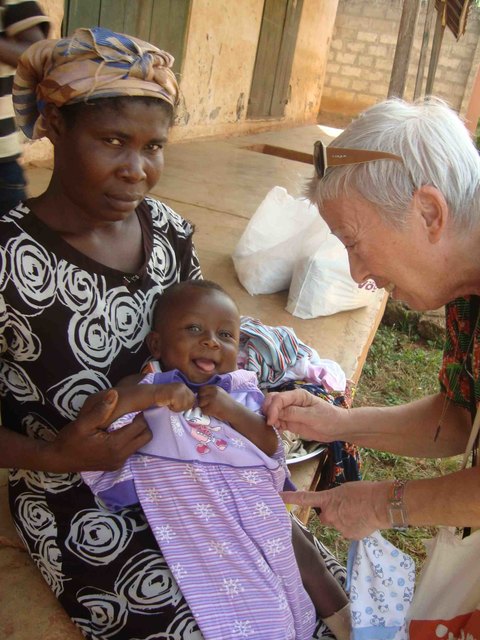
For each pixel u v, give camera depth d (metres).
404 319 5.87
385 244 1.43
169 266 1.78
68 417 1.65
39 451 1.51
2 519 1.96
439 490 1.52
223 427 1.59
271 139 11.33
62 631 1.65
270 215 4.09
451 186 1.33
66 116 1.39
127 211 1.49
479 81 16.81
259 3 10.37
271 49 11.59
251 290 3.87
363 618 1.65
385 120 1.38
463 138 1.36
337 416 1.90
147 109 1.39
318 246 3.67
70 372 1.60
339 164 1.39
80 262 1.54
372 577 1.65
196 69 8.88
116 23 6.89
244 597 1.46
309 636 1.63
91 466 1.51
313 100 16.05
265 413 1.77
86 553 1.56
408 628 1.65
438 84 17.22
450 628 1.61
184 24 8.21
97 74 1.33
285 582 1.55
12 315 1.49
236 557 1.48
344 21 17.34
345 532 1.63
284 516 1.59
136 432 1.50
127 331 1.66
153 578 1.50
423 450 1.89
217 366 1.67
